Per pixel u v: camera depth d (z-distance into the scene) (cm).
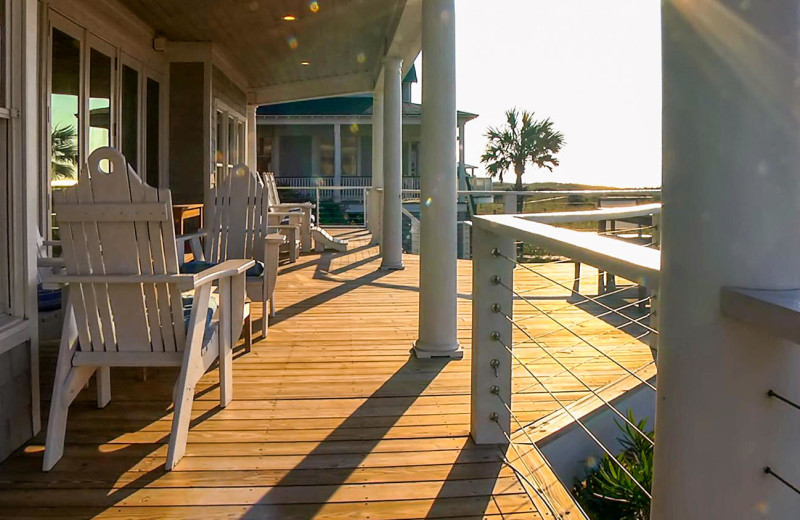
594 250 138
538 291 602
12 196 236
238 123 967
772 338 95
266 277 407
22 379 238
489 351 245
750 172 92
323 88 1024
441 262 365
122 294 235
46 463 220
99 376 279
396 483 216
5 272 240
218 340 285
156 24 656
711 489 98
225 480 216
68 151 500
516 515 197
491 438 247
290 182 1934
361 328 441
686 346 99
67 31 491
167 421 266
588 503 260
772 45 91
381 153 1014
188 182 734
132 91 633
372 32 706
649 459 262
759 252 93
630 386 324
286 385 315
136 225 230
